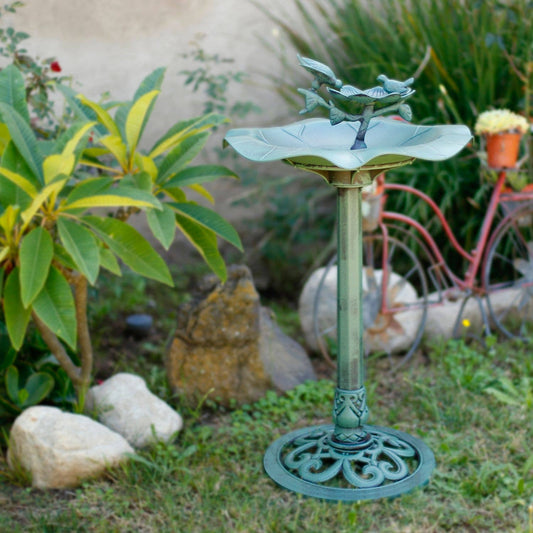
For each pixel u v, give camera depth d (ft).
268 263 16.74
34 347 11.00
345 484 9.36
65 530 8.44
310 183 16.66
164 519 8.71
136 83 14.99
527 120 13.70
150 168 9.62
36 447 9.30
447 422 10.84
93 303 14.17
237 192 16.55
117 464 9.53
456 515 8.66
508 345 13.43
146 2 14.73
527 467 9.35
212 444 10.21
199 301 11.32
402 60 15.07
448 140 8.11
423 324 12.87
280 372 11.89
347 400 9.36
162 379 12.12
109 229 9.30
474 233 15.11
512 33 14.64
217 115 10.39
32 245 8.67
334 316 13.04
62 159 8.68
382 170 8.68
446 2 14.73
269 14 15.51
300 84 16.33
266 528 8.46
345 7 15.70
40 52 13.85
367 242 12.39
